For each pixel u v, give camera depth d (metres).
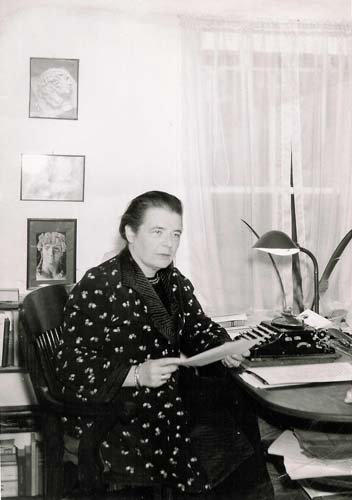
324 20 2.18
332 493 1.54
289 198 2.20
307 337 1.67
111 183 2.15
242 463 1.47
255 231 2.20
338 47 2.20
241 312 2.20
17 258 2.11
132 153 2.15
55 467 1.40
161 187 2.18
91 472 1.27
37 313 1.54
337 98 2.21
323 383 1.48
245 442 1.52
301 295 2.15
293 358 1.64
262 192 2.20
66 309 1.49
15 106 2.08
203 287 2.19
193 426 1.54
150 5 2.13
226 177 2.17
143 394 1.42
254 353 1.64
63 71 2.10
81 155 2.13
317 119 2.20
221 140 2.16
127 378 1.39
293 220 2.23
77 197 2.13
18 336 2.01
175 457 1.42
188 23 2.12
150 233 1.55
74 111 2.12
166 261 1.57
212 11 2.14
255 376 1.54
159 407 1.44
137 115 2.15
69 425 1.41
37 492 1.99
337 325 2.02
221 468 1.45
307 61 2.19
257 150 2.18
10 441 1.99
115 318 1.49
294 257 2.15
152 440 1.42
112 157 2.14
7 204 2.10
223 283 2.19
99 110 2.13
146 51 2.14
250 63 2.15
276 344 1.65
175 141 2.17
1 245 2.10
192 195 2.16
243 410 1.66
